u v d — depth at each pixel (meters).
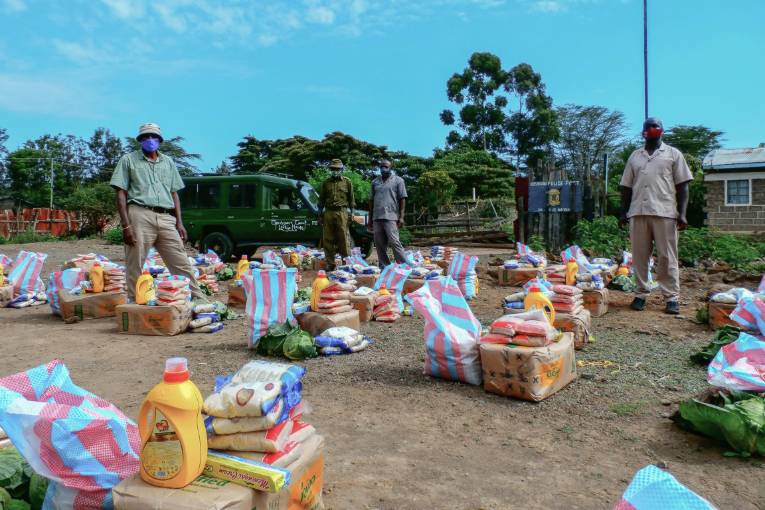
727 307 6.24
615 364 5.03
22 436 2.14
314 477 2.53
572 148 55.69
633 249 7.66
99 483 2.20
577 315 5.70
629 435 3.51
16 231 32.84
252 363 2.59
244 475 2.13
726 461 3.12
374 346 5.94
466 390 4.39
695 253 13.29
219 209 15.56
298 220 15.16
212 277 10.46
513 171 47.28
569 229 16.50
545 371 4.11
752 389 3.56
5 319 8.08
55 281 8.17
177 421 2.11
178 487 2.11
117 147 70.69
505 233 21.78
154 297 7.15
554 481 2.95
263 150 52.66
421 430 3.64
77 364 5.45
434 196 34.72
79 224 33.47
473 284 9.24
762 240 16.70
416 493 2.84
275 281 5.85
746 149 21.19
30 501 2.29
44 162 59.66
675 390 4.31
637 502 1.66
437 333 4.60
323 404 4.14
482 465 3.15
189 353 5.80
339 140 43.19
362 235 15.62
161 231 7.73
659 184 7.33
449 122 54.47
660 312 7.57
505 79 52.88
